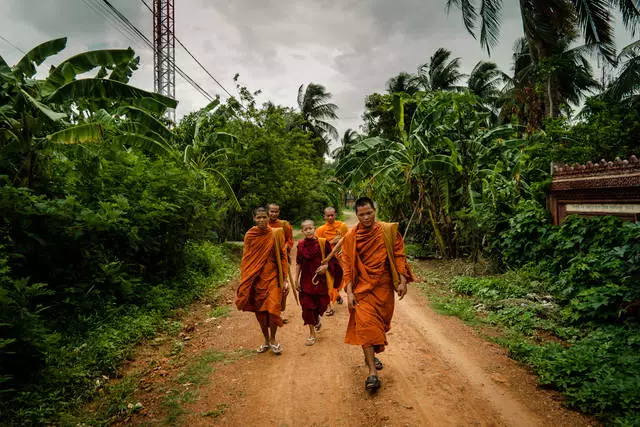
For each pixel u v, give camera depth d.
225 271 8.90
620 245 5.13
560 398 3.09
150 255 6.63
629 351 3.68
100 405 3.16
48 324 4.21
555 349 3.87
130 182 6.15
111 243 5.54
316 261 4.70
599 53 12.12
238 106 15.11
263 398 3.27
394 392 3.27
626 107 8.34
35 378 3.29
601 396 2.89
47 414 2.95
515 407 2.97
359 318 3.32
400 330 4.87
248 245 4.28
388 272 3.42
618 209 5.58
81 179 5.71
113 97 6.39
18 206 4.12
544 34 12.84
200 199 7.36
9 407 2.91
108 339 4.22
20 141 5.15
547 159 8.09
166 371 3.83
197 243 8.33
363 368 3.79
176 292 6.40
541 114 12.46
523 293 5.98
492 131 9.77
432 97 10.63
